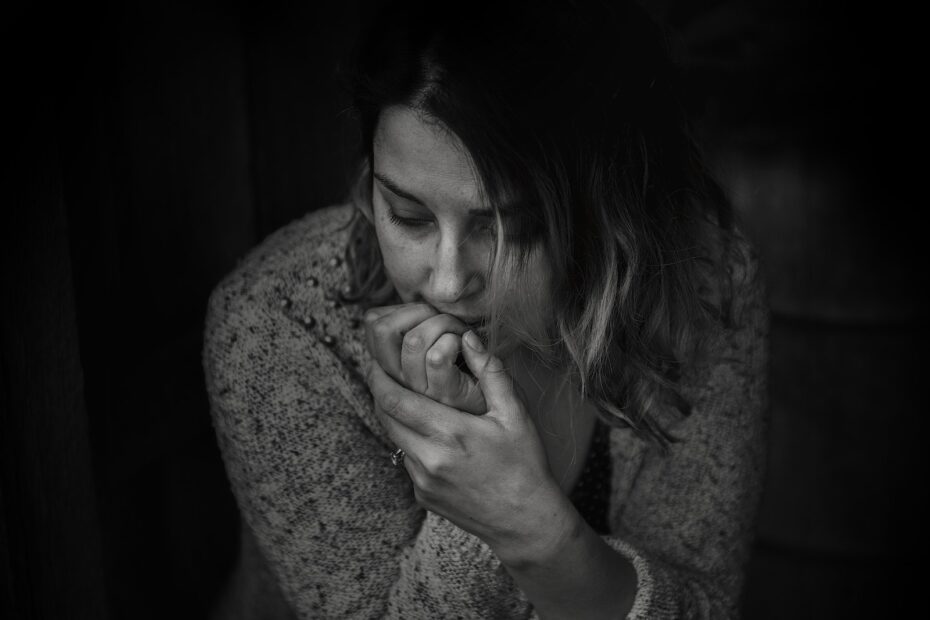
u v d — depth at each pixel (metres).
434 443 0.73
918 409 1.28
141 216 0.93
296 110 1.14
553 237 0.69
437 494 0.74
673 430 0.87
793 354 1.33
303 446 0.82
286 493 0.82
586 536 0.75
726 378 0.88
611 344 0.78
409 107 0.66
